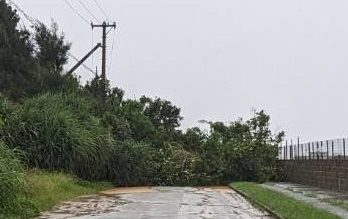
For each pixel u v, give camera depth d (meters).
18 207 16.36
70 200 22.64
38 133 27.89
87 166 30.39
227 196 26.02
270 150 41.16
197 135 42.62
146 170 35.28
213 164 37.62
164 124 46.44
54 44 37.81
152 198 24.33
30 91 33.78
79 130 29.55
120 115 38.72
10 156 18.45
